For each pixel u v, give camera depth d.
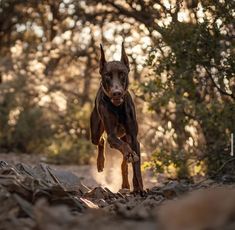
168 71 11.49
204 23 10.74
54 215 4.42
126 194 8.54
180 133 13.65
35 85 24.98
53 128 24.42
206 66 11.06
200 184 9.20
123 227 4.22
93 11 19.38
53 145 22.83
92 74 23.84
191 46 10.92
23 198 5.97
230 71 10.79
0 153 23.53
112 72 8.48
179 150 12.48
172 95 11.91
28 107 24.69
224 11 10.61
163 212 4.20
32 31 24.02
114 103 8.32
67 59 23.12
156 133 14.79
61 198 6.03
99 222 4.48
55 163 20.94
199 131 13.41
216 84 11.71
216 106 11.70
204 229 3.80
